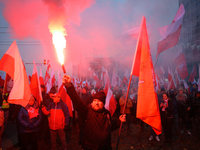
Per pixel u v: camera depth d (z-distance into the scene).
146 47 2.74
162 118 5.40
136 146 5.27
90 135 2.17
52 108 4.31
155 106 2.63
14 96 3.01
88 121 2.19
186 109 6.44
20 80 3.11
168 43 6.09
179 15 6.12
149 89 2.67
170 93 8.27
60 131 4.32
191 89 11.12
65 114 4.38
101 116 2.26
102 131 2.19
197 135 6.14
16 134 5.82
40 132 5.38
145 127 7.29
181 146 5.25
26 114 3.80
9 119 7.82
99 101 2.28
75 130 6.78
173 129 6.91
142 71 2.69
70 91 1.96
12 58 3.18
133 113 7.18
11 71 3.13
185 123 6.45
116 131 6.78
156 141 5.67
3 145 4.83
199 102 6.80
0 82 8.08
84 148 2.21
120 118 2.56
